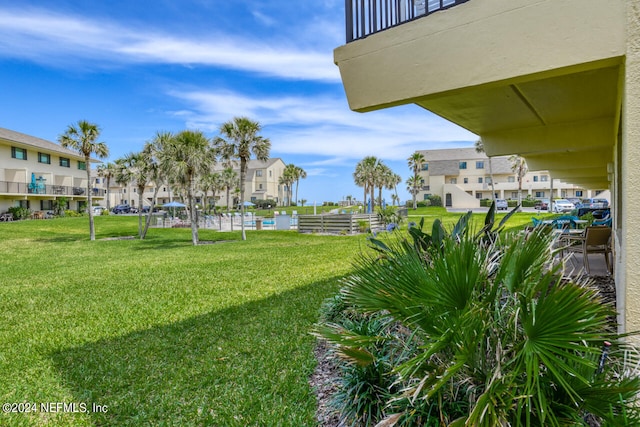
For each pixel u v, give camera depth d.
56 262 12.02
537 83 3.51
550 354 1.73
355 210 44.81
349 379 2.85
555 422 1.74
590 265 7.00
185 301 6.60
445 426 2.05
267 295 6.84
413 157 49.69
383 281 2.46
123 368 3.84
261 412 2.94
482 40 2.35
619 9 1.95
